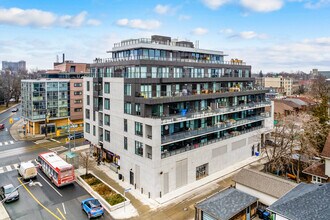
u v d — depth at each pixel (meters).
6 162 46.31
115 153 41.31
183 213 29.91
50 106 67.62
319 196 22.91
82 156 44.91
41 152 52.41
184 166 37.25
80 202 32.00
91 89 47.56
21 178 39.06
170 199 33.25
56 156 41.16
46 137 64.50
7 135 66.50
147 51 42.25
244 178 32.19
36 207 30.61
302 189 26.70
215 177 40.78
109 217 28.89
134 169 36.69
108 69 43.28
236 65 55.94
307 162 40.28
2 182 37.47
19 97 134.62
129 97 37.22
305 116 46.91
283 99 85.25
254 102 57.06
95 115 47.09
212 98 44.66
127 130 37.84
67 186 36.50
